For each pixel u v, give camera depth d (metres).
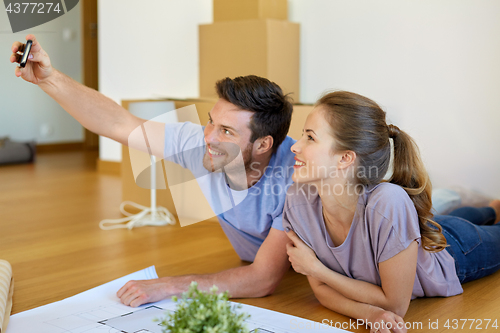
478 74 2.56
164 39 3.89
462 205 2.53
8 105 5.71
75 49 6.15
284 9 3.16
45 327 1.21
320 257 1.38
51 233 2.34
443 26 2.64
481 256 1.61
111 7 4.16
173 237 2.28
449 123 2.67
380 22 2.87
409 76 2.79
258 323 1.23
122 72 4.18
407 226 1.22
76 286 1.61
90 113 1.49
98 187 3.62
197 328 0.79
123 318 1.26
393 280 1.23
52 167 4.69
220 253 2.03
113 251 2.05
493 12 2.48
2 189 3.53
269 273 1.46
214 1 3.22
